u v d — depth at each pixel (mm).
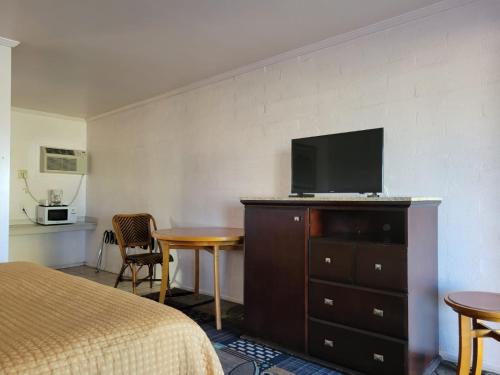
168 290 3838
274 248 2518
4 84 2844
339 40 2828
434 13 2396
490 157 2188
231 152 3652
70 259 5523
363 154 2389
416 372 2027
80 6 2375
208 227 3658
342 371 2174
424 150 2439
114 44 2965
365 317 2100
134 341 1110
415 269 2037
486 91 2209
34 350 982
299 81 3121
